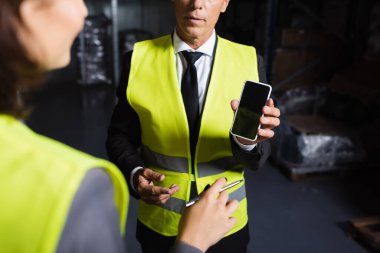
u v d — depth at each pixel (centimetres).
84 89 693
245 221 156
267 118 123
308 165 377
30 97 60
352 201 346
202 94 148
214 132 144
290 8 529
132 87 151
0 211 45
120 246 53
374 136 387
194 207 77
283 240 290
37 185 46
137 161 149
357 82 404
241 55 155
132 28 845
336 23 528
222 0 142
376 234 275
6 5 48
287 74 486
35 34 51
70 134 489
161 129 146
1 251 45
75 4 56
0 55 50
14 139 51
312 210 331
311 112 438
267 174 390
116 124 162
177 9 140
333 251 279
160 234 151
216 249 147
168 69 147
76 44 700
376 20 474
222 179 83
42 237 44
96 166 50
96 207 48
